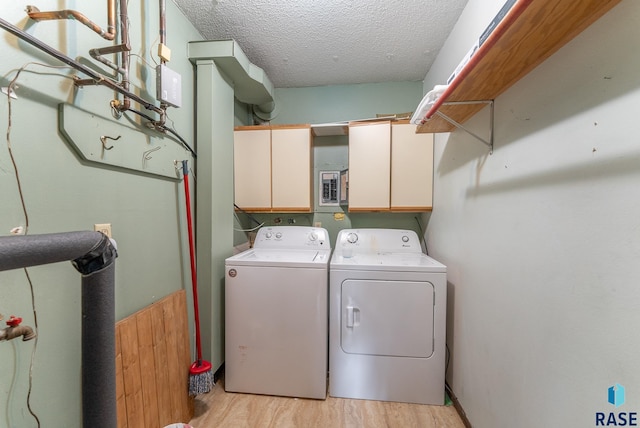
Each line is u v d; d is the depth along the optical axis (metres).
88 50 0.98
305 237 2.16
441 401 1.60
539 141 0.91
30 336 0.76
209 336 1.71
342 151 2.53
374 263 1.69
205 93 1.69
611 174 0.65
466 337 1.46
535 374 0.92
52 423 0.88
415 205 2.12
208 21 1.66
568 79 0.79
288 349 1.67
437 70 2.02
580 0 0.61
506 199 1.10
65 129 0.89
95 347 0.76
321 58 2.07
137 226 1.24
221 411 1.56
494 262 1.19
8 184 0.75
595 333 0.70
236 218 2.34
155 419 1.23
